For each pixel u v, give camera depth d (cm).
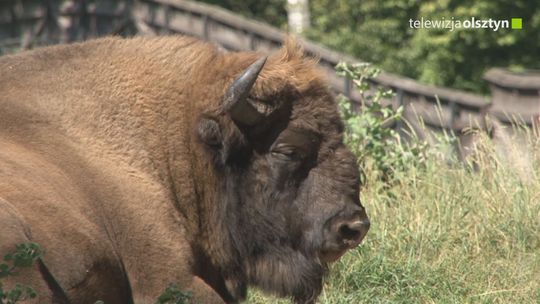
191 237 2095
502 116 4731
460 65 8256
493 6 7944
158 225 1970
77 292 1759
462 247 2916
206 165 2094
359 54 8175
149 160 2034
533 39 8194
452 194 3186
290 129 2056
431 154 3553
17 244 1616
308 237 2066
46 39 8081
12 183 1736
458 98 5044
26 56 2050
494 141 3934
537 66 8200
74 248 1758
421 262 2812
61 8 8019
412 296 2675
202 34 7106
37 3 8050
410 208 3123
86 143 1961
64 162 1888
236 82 1997
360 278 2719
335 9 8462
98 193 1898
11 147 1836
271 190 2070
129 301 1919
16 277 1633
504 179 3256
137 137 2036
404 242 2934
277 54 2122
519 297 2652
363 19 8512
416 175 3362
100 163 1947
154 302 1941
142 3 7631
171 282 1961
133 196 1955
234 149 2067
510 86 4678
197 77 2098
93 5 7931
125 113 2042
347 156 2081
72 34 8044
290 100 2059
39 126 1925
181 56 2130
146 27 7638
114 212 1908
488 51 8238
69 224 1769
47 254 1698
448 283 2698
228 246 2125
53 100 1981
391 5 8194
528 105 4634
